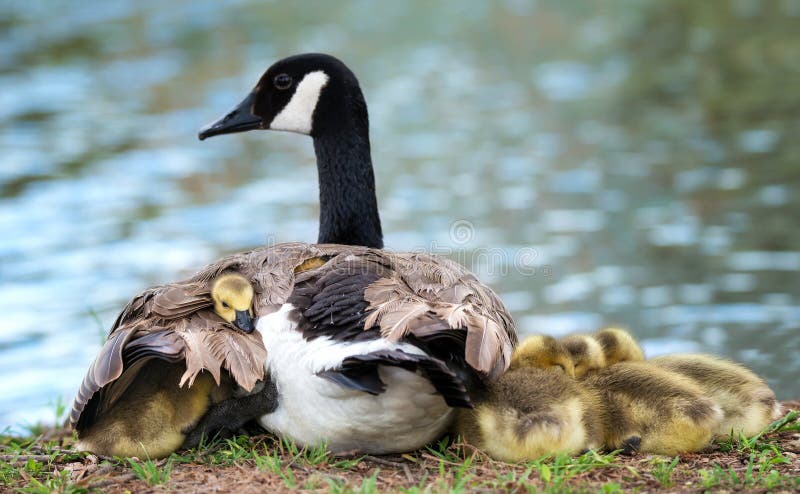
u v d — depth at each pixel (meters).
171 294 7.40
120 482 7.02
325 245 8.13
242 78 26.62
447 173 19.81
